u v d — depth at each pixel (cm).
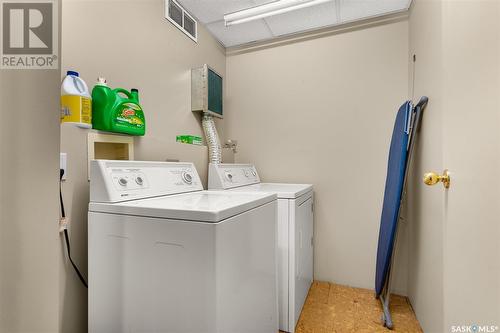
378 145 224
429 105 155
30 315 46
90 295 108
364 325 173
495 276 65
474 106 78
